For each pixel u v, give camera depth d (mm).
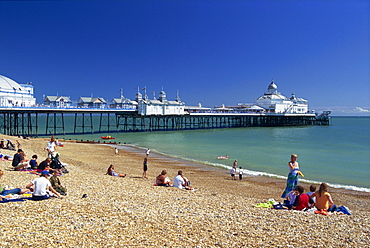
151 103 92312
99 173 23125
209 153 45125
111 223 9789
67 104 90812
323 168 33562
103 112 82688
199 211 12117
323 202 12625
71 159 31812
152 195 14883
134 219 10375
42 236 8258
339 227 10430
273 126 132750
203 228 9914
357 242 9039
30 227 8844
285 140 67500
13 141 39562
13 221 9188
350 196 21656
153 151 46781
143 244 8266
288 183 14086
